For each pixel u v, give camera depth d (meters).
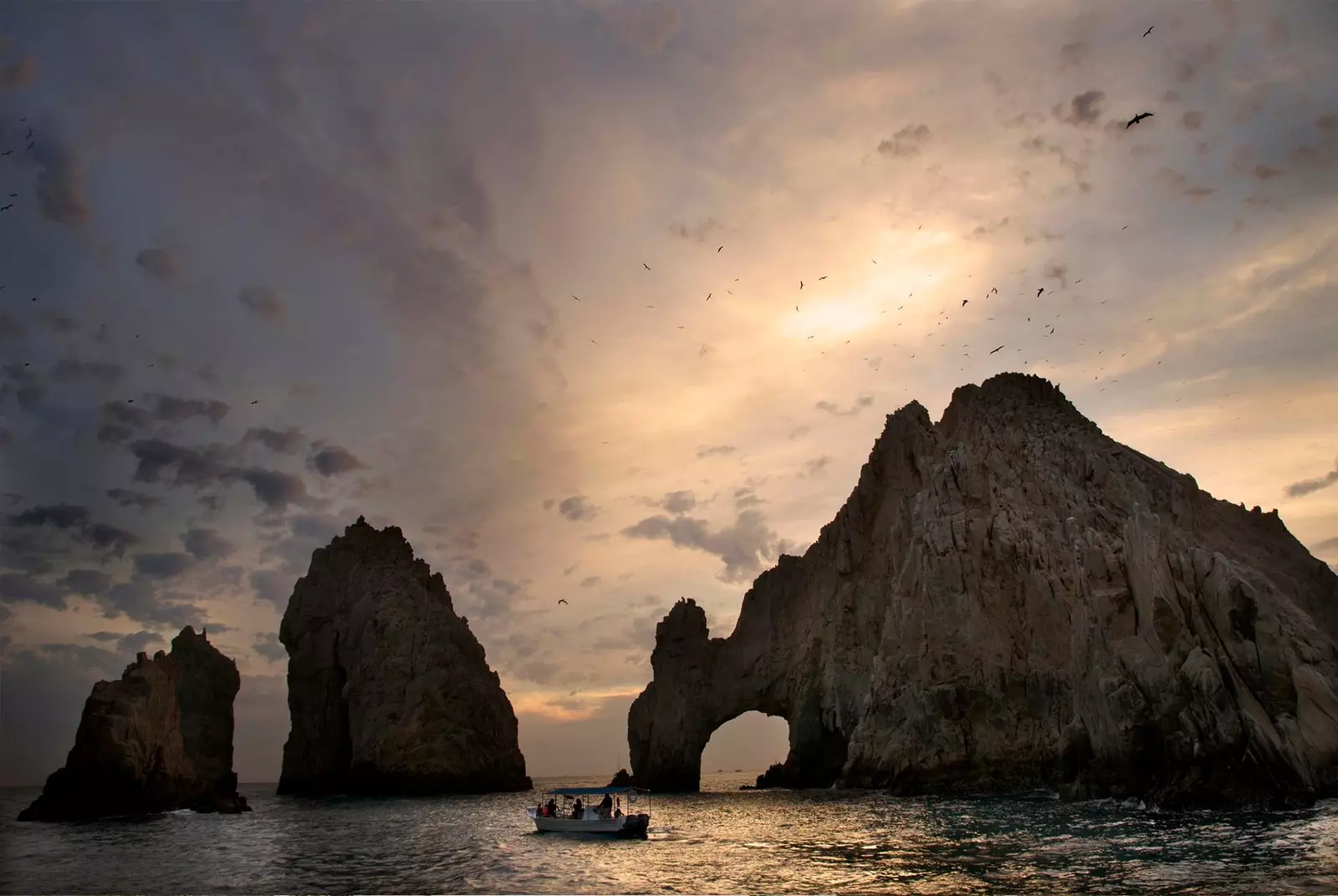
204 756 114.00
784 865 45.84
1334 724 60.12
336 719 129.00
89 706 82.06
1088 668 68.12
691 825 69.06
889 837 54.00
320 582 139.38
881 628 109.62
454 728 119.00
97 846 61.91
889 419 121.19
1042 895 34.59
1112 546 77.88
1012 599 89.19
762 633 129.62
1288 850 41.03
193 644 119.88
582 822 64.88
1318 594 94.12
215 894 42.53
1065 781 70.56
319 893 42.25
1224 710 57.09
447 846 59.12
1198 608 63.50
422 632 124.31
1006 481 99.81
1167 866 38.88
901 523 107.56
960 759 83.81
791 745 122.12
